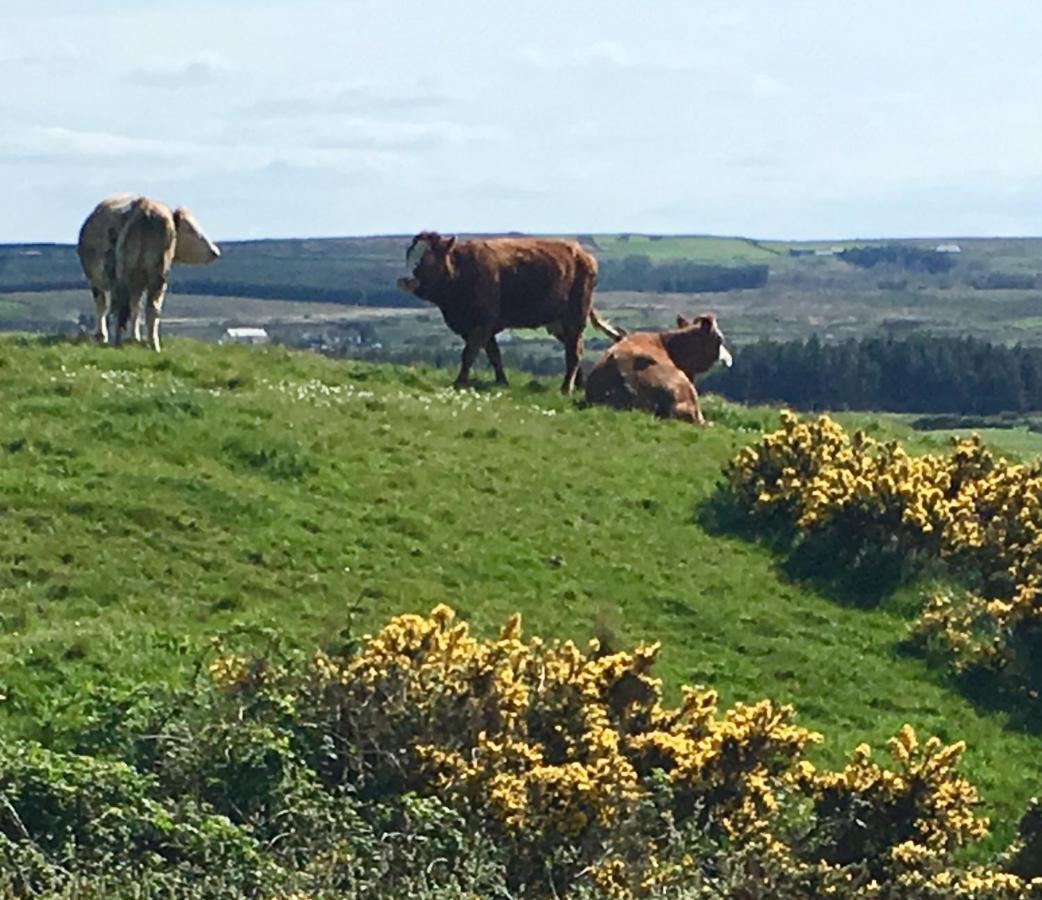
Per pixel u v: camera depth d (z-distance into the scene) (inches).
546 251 1110.4
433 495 815.7
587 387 1045.8
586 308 1131.9
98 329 1110.4
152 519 743.1
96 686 559.2
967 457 871.1
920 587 774.5
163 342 1103.0
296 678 522.3
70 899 392.2
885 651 727.7
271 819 455.8
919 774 547.8
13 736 511.8
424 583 722.2
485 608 706.8
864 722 668.1
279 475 818.2
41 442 809.5
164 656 602.2
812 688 687.7
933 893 489.7
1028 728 687.1
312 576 714.2
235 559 721.0
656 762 536.7
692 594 749.9
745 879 471.8
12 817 424.8
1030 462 927.7
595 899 445.4
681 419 1024.9
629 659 566.9
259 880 415.8
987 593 782.5
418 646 540.7
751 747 539.5
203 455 828.6
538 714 530.3
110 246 1071.0
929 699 693.3
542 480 855.7
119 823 427.5
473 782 486.9
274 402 913.5
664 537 808.9
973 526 803.4
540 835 479.2
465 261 1082.7
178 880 406.9
